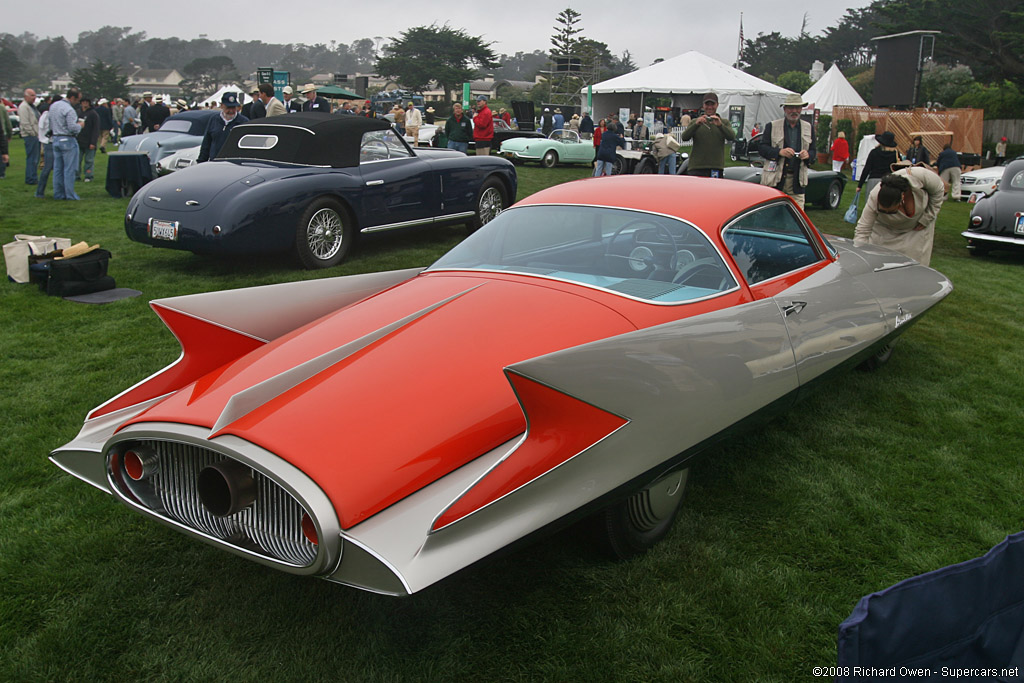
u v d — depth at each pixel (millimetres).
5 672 2064
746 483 3164
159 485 2186
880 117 26328
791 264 3422
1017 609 1254
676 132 28953
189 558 2598
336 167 6938
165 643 2188
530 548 2662
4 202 10227
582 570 2541
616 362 2084
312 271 6680
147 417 2184
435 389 2131
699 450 2455
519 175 16062
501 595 2410
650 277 2818
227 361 2736
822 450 3488
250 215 6184
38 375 4164
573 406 1968
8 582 2449
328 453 1889
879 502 3027
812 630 2279
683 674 2088
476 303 2588
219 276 6469
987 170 15414
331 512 1791
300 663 2105
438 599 2387
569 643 2197
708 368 2420
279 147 6949
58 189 10672
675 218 3012
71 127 10469
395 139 7586
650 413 2174
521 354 2312
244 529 2004
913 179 5082
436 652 2156
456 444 2021
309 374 2221
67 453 2348
